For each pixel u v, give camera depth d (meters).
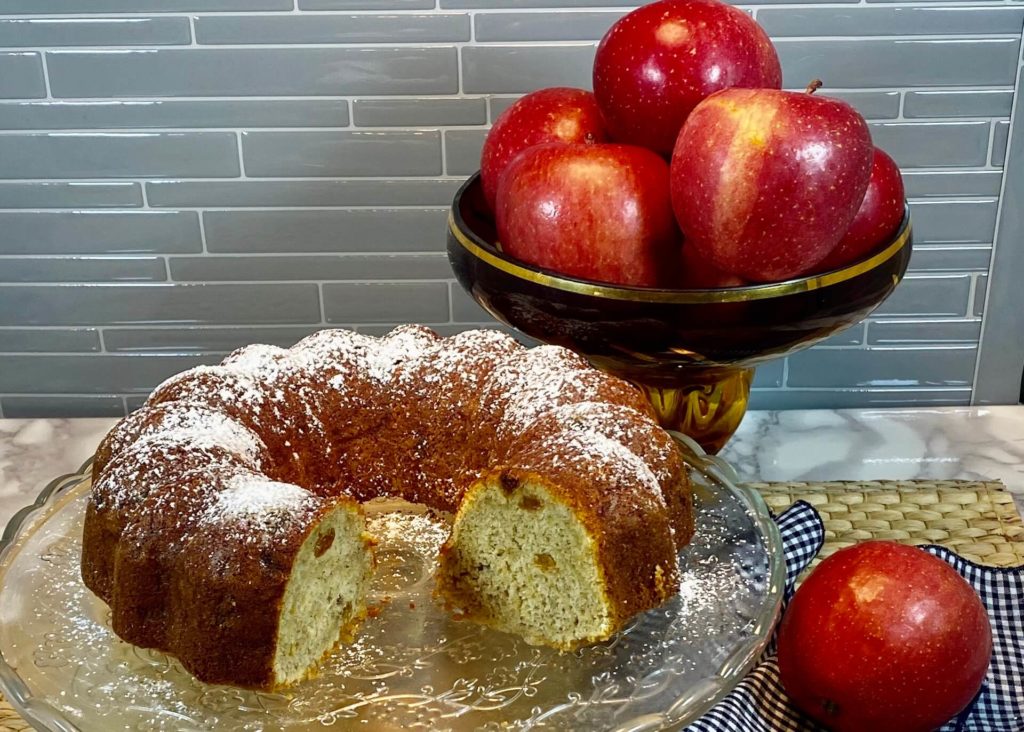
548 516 0.85
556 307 0.94
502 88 1.29
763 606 0.85
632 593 0.87
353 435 1.06
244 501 0.84
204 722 0.78
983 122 1.29
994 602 0.96
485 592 0.90
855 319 0.98
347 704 0.80
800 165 0.84
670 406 1.13
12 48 1.26
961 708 0.82
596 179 0.93
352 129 1.31
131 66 1.28
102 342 1.46
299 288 1.42
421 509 1.05
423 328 1.13
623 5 1.24
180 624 0.82
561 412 0.97
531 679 0.82
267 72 1.28
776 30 1.25
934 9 1.23
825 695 0.82
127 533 0.85
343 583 0.88
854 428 1.35
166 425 0.94
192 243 1.39
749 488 1.01
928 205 1.35
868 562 0.84
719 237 0.89
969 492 1.17
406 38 1.26
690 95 0.94
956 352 1.44
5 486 1.24
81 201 1.36
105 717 0.77
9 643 0.83
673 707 0.76
